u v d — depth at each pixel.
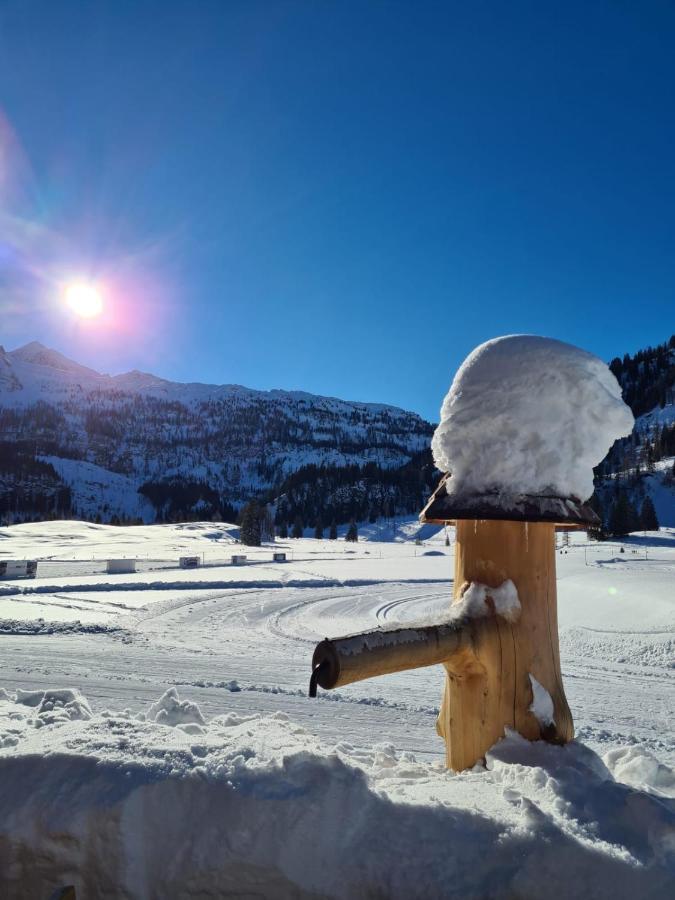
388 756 2.79
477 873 1.58
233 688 9.56
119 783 1.79
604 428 2.27
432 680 10.48
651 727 8.15
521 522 2.24
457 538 2.42
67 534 73.81
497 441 2.21
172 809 1.74
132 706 8.34
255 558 47.62
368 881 1.60
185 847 1.67
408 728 7.78
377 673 1.82
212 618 19.08
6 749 2.09
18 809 1.78
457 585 2.36
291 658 12.58
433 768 2.46
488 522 2.25
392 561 46.00
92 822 1.71
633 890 1.49
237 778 1.77
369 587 29.06
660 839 1.64
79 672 10.47
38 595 23.97
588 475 2.26
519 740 2.12
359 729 7.69
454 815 1.71
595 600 17.83
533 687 2.16
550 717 2.15
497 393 2.22
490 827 1.67
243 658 12.40
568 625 15.74
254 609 21.23
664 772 2.59
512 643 2.16
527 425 2.20
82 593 24.66
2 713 3.22
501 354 2.27
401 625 1.95
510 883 1.53
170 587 26.98
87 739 2.11
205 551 56.06
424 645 1.95
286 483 190.00
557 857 1.55
